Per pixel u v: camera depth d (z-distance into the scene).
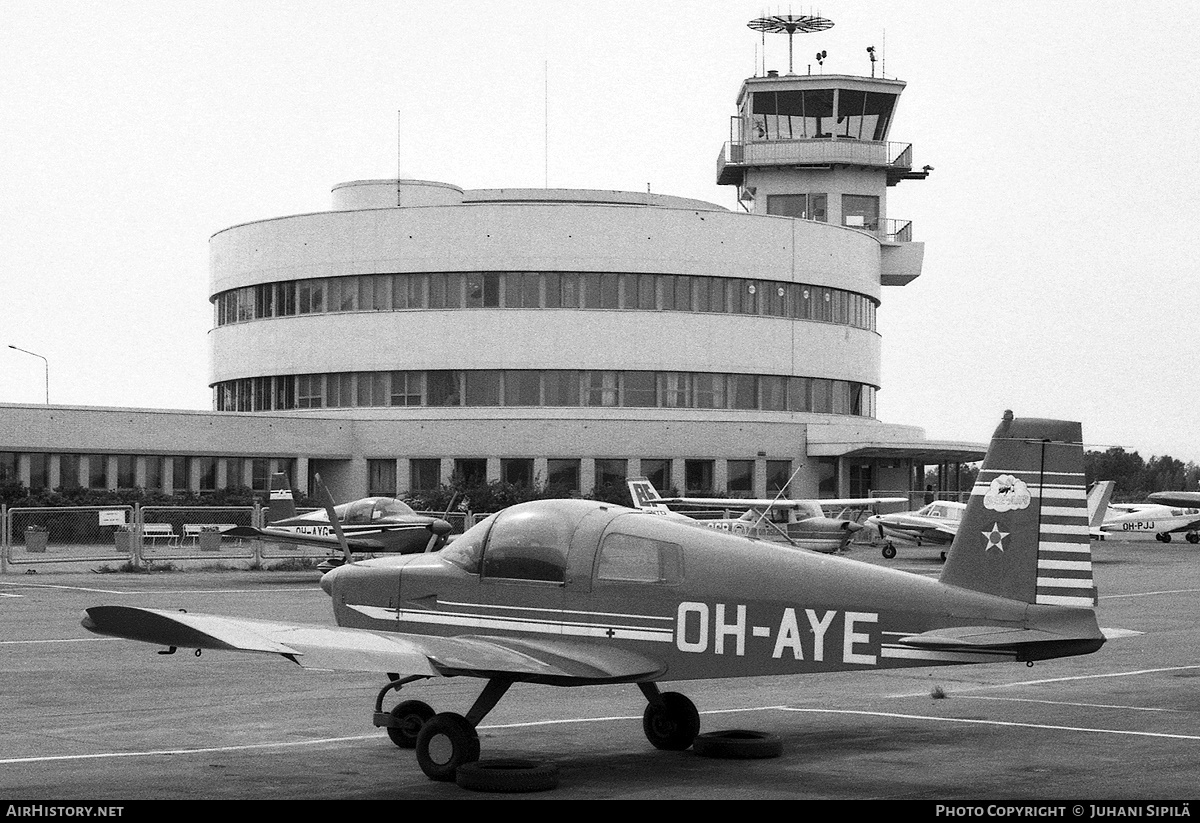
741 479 69.12
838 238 74.12
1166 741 14.27
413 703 13.77
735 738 13.55
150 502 61.69
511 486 64.56
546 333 68.38
